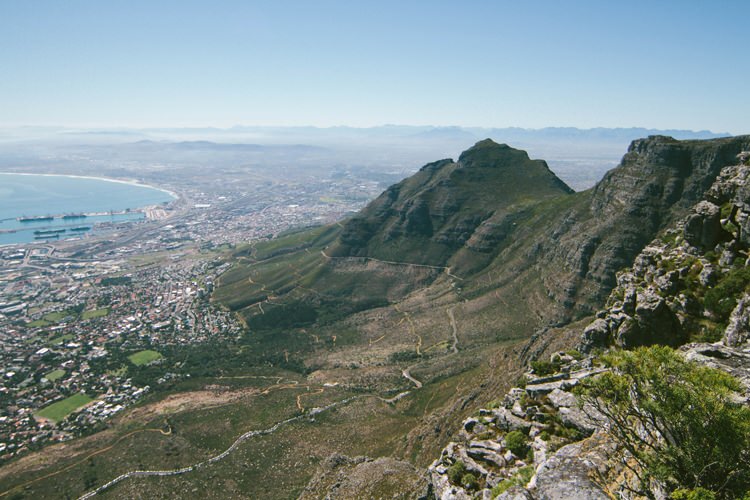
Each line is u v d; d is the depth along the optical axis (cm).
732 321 3744
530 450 2986
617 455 1991
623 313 4822
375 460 6825
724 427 1591
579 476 1933
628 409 1920
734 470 1544
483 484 2989
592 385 2081
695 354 2775
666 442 1738
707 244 4725
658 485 1678
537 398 3447
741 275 4103
